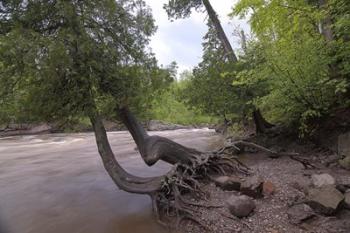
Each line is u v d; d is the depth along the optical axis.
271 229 5.18
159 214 6.62
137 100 8.16
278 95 8.98
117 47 8.05
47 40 5.83
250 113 12.51
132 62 8.34
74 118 8.09
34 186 10.46
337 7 7.91
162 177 7.32
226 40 14.83
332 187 5.71
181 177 7.29
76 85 7.04
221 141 17.94
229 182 7.17
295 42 8.75
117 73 7.51
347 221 4.93
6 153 19.23
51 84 6.82
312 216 5.26
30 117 7.64
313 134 9.71
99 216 7.20
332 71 8.64
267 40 9.55
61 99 7.36
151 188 7.07
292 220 5.29
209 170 8.39
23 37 5.66
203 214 6.09
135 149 18.06
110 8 7.47
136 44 8.46
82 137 29.31
